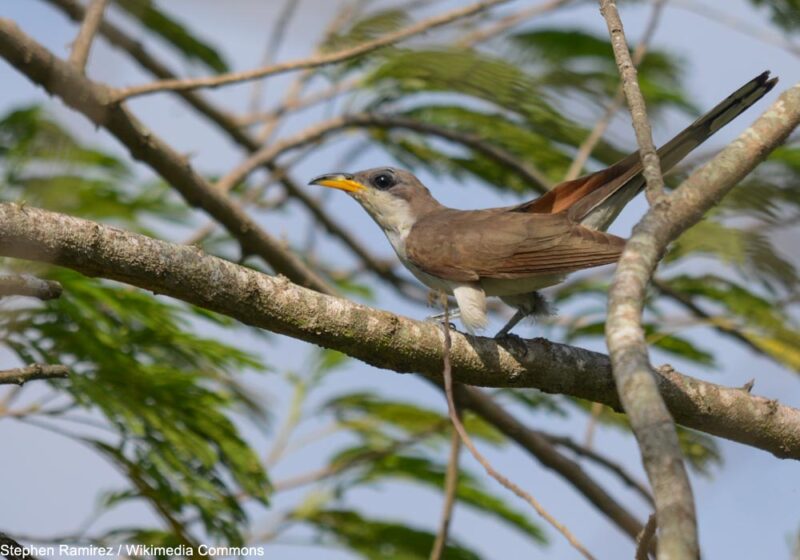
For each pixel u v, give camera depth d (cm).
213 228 1409
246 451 1001
